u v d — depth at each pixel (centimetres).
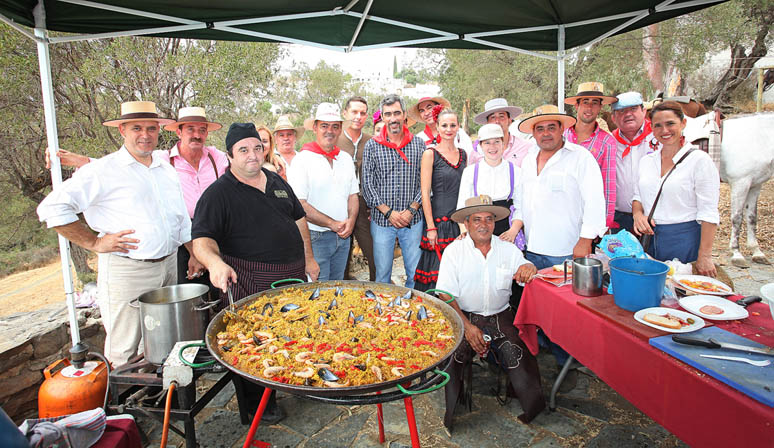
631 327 181
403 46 422
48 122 281
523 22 406
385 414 276
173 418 210
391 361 166
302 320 206
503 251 282
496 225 359
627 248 248
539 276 261
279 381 154
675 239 303
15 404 285
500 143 339
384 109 367
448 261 286
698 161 287
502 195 348
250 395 275
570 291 238
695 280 226
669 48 828
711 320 184
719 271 294
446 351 177
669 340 167
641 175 321
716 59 1055
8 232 715
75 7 289
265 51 623
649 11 369
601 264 228
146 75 562
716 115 503
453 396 252
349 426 265
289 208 277
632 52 883
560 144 303
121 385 262
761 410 124
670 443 239
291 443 250
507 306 293
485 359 325
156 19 318
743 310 188
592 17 398
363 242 435
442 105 427
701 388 144
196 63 557
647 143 354
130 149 278
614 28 404
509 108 416
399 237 388
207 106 594
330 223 361
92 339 334
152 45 560
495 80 970
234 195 250
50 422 145
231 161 255
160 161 299
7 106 513
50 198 250
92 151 552
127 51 529
